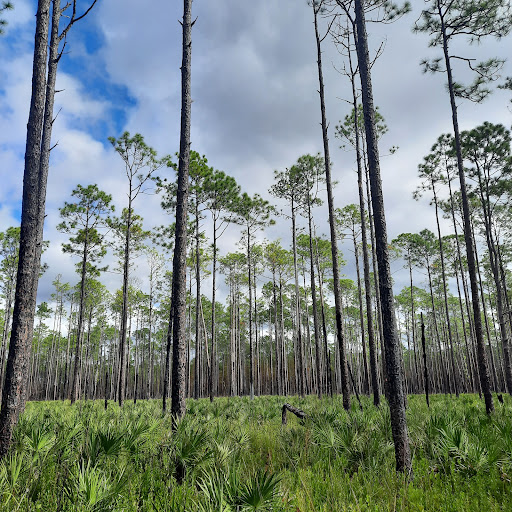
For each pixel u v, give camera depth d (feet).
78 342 77.61
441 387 145.59
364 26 22.95
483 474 15.76
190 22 30.12
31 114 19.52
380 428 21.72
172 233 80.84
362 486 15.43
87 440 15.15
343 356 40.55
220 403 48.75
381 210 20.62
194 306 135.54
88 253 79.51
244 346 184.65
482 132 61.11
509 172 61.46
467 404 47.83
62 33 24.93
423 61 46.39
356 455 18.31
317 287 124.47
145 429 17.99
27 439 15.30
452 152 68.69
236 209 82.23
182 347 25.13
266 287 136.67
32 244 18.43
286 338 169.37
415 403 50.75
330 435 20.03
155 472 15.53
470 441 17.63
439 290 132.16
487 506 12.88
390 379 18.47
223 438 19.40
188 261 97.91
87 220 76.79
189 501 12.46
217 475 11.85
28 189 18.74
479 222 81.20
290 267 111.34
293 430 23.59
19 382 16.81
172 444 16.71
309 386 106.93
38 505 11.63
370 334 49.24
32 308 28.09
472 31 43.21
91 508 10.68
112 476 13.80
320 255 104.12
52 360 165.48
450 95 45.50
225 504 10.34
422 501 13.61
